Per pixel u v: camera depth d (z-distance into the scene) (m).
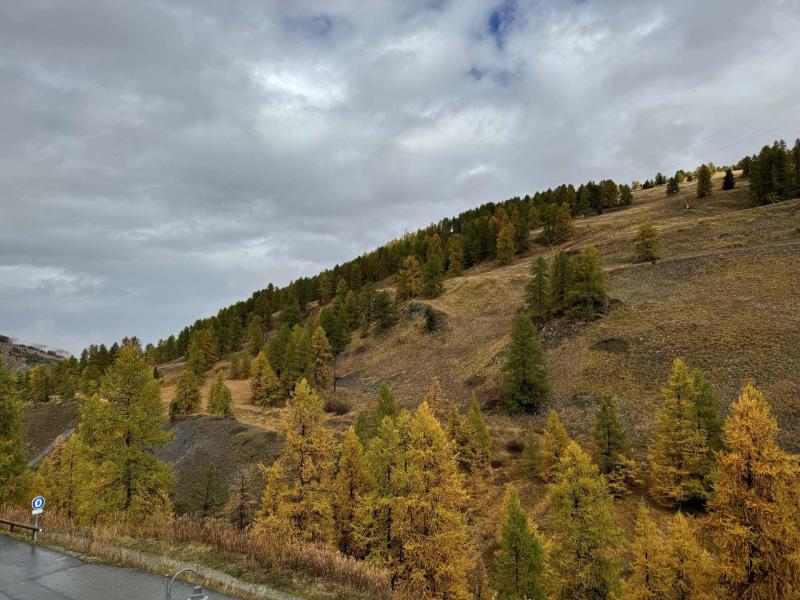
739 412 19.33
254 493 35.19
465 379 65.44
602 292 65.00
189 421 58.00
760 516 17.39
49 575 11.09
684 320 57.25
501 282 95.25
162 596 9.88
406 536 19.91
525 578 21.97
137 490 23.78
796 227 74.25
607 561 22.72
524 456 40.41
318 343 81.38
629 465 35.69
